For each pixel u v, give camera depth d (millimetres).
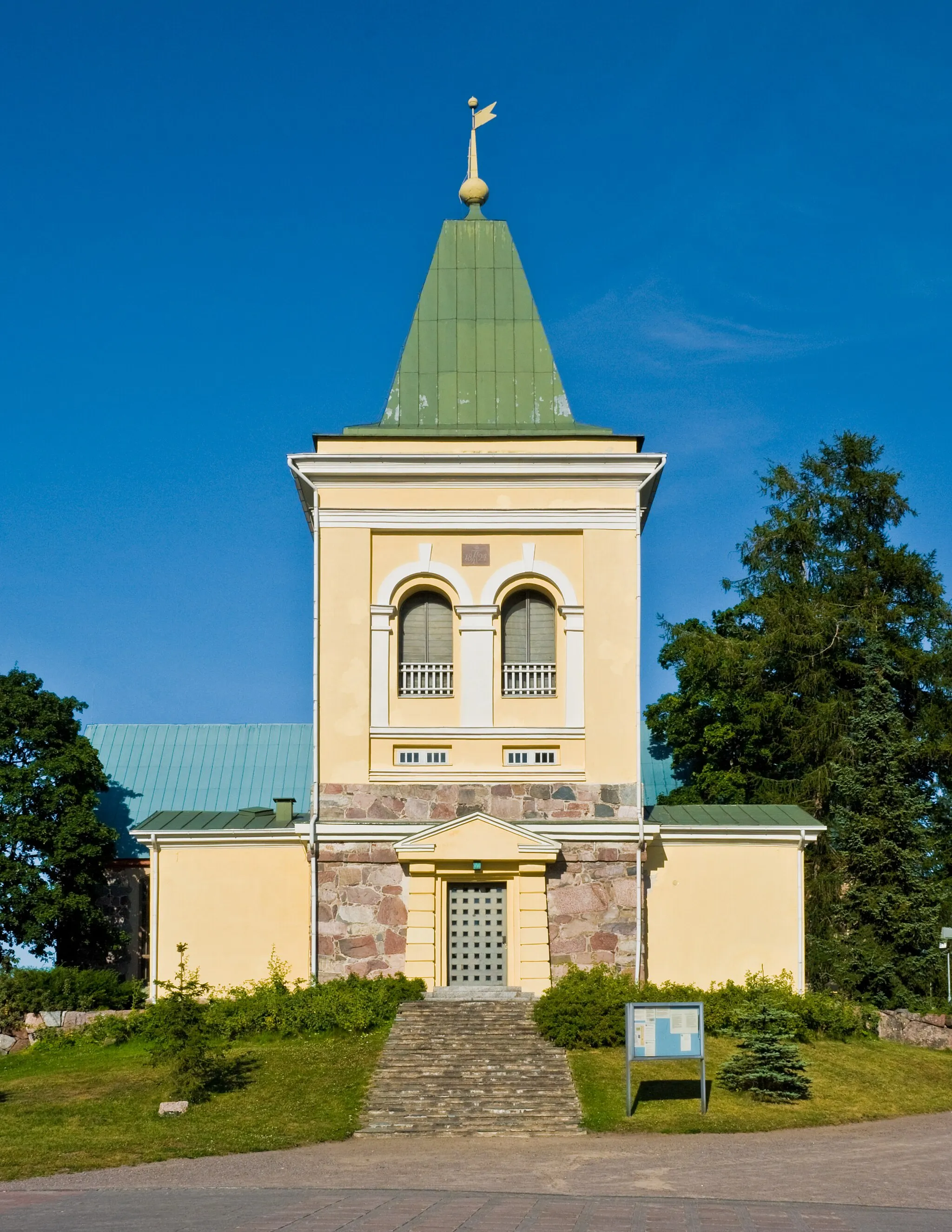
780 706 54312
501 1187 24141
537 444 39656
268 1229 20375
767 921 38781
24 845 48500
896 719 49562
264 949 38688
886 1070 34594
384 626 38938
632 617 39031
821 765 53531
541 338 41656
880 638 55062
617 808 38375
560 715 38906
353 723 38531
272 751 58062
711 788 53188
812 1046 36375
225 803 55688
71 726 50312
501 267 42375
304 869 39000
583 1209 22188
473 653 38938
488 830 37312
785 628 55125
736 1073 32000
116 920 52562
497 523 39219
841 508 59094
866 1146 27859
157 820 40719
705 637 56000
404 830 37812
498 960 37594
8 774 48125
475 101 43781
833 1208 22719
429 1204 22516
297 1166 25922
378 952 37500
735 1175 25266
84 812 48594
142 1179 24859
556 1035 33812
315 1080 31641
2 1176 25141
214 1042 34875
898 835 47969
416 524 39219
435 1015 35156
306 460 39000
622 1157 26766
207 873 39031
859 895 47406
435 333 41625
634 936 37719
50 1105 30531
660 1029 30375
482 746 38562
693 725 54719
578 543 39438
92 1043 37125
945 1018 39062
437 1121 29391
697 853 38938
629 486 39344
